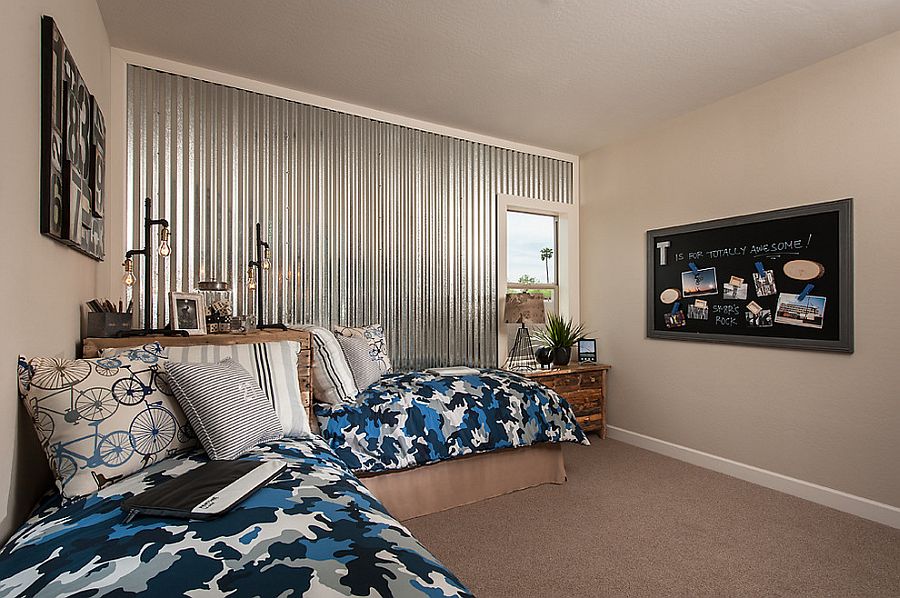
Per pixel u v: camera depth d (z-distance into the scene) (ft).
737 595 7.07
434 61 10.28
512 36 9.30
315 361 9.54
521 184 15.40
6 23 4.20
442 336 13.85
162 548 3.69
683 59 10.18
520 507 10.14
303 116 11.78
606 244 15.61
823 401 10.31
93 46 7.95
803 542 8.61
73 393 5.02
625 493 10.87
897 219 9.22
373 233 12.73
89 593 3.18
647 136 14.28
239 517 4.18
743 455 11.79
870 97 9.58
